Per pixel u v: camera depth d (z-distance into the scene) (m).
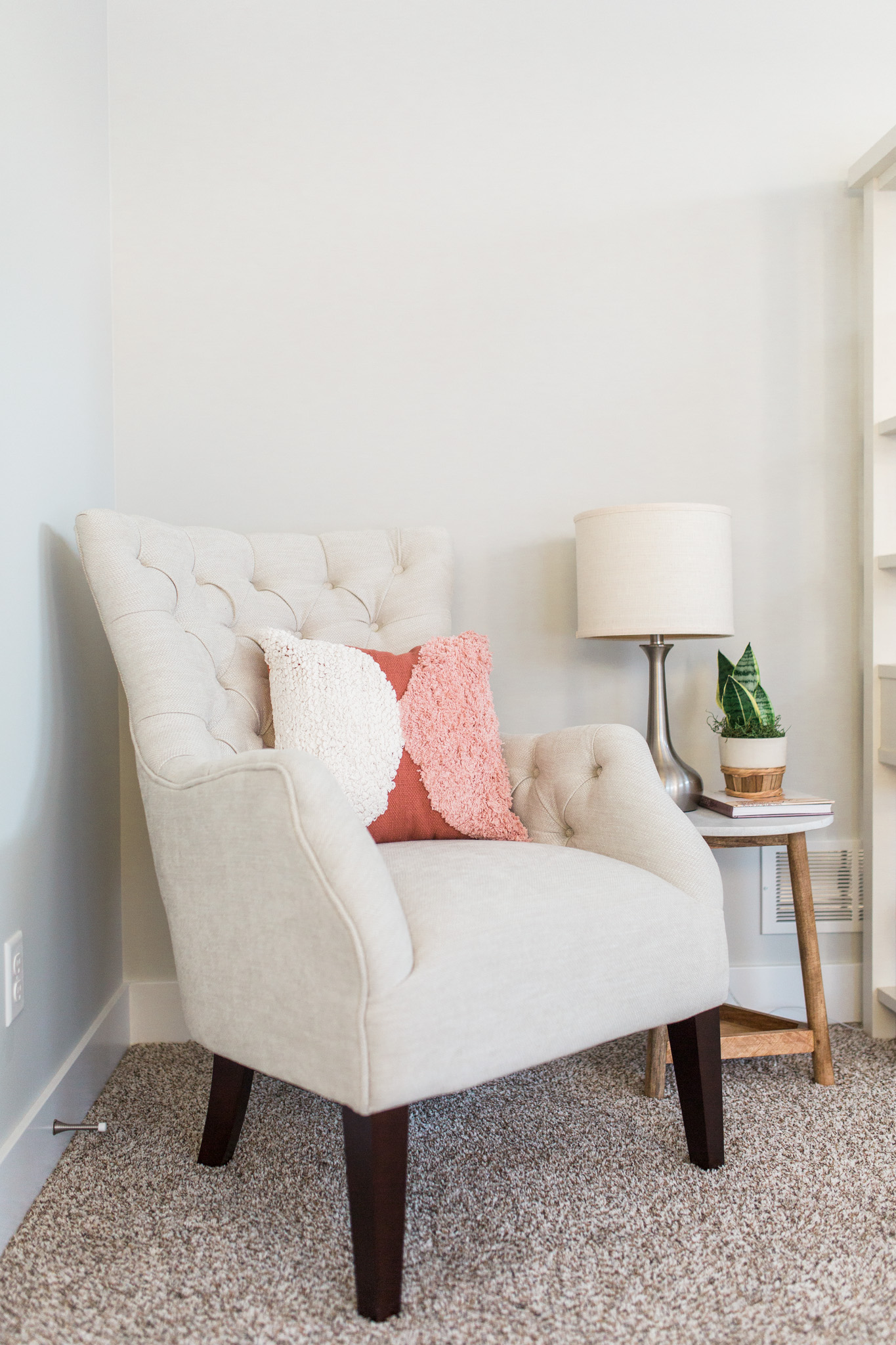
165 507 1.88
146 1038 1.83
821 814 1.62
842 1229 1.11
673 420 1.96
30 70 1.35
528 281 1.94
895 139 1.73
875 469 1.88
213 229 1.89
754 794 1.67
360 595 1.68
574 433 1.95
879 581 1.88
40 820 1.34
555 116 1.95
